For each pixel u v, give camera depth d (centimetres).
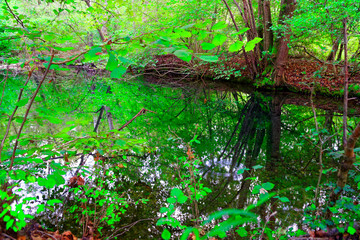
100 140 156
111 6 312
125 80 1412
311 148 484
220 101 981
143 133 578
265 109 848
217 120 743
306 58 1188
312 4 644
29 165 213
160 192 313
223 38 76
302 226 240
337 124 624
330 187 210
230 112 836
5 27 109
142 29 846
